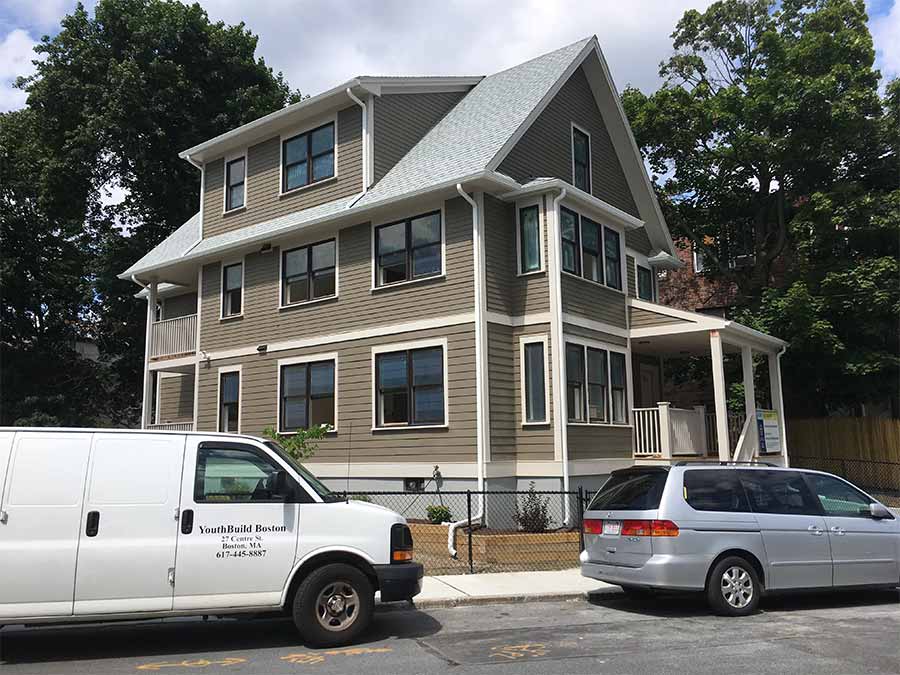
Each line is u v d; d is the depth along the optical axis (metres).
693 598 10.00
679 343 19.30
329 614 7.43
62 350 33.03
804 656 6.88
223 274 20.53
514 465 15.41
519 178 16.88
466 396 15.12
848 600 9.93
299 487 7.58
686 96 25.06
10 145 31.89
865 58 23.09
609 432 16.64
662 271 28.94
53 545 6.84
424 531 13.57
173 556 7.07
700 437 17.98
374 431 16.45
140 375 34.84
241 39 35.47
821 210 21.69
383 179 17.67
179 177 33.69
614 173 20.97
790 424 23.69
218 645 7.53
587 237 17.09
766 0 25.09
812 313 21.25
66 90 32.88
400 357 16.31
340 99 18.12
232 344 19.89
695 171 26.16
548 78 18.31
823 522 9.34
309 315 18.17
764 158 23.42
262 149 20.23
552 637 7.75
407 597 7.58
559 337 15.26
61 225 33.25
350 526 7.56
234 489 7.41
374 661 6.80
